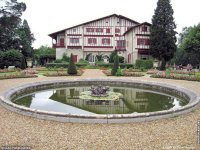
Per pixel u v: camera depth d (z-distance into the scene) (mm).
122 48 47312
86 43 46938
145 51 42812
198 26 39906
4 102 9461
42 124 7164
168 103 11992
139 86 18281
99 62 42438
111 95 13719
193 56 50969
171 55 40031
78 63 39906
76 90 16203
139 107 10883
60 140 5879
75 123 7281
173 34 40656
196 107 9531
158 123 7367
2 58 37281
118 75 25297
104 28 47094
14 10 46219
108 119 7277
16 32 50500
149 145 5602
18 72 26547
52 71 30578
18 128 6770
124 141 5855
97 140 5910
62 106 10836
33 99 12680
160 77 23094
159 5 41031
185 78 21438
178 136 6211
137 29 42469
